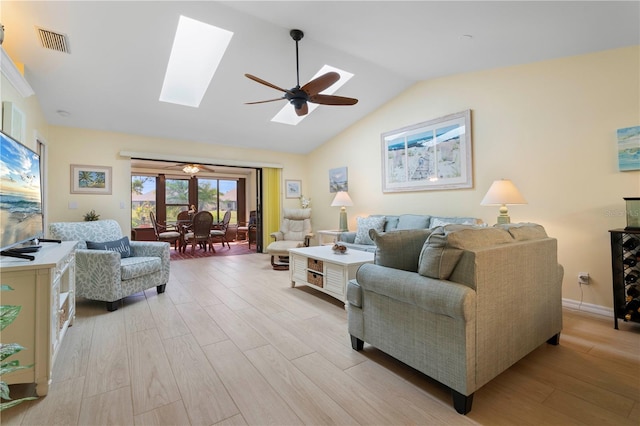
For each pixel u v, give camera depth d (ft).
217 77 12.36
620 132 8.63
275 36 10.16
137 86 12.09
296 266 12.03
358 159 17.85
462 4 7.33
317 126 18.13
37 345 5.20
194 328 8.11
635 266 8.39
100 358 6.49
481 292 4.92
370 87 14.30
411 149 14.62
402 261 5.98
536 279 6.22
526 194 10.61
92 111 13.57
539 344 6.33
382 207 16.42
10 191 5.79
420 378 5.77
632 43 8.39
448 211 13.20
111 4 8.20
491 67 11.39
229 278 13.80
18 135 9.20
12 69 8.14
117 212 15.79
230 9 8.81
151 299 10.63
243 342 7.28
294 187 22.11
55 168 14.29
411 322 5.52
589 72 9.22
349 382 5.64
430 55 10.67
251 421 4.63
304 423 4.59
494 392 5.31
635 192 8.44
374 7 7.91
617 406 4.92
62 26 8.64
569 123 9.61
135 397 5.18
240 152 19.88
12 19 8.16
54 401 5.07
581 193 9.38
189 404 5.01
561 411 4.81
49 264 5.31
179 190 29.43
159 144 17.03
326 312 9.37
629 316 7.98
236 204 32.12
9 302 5.09
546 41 8.79
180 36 11.57
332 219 20.12
